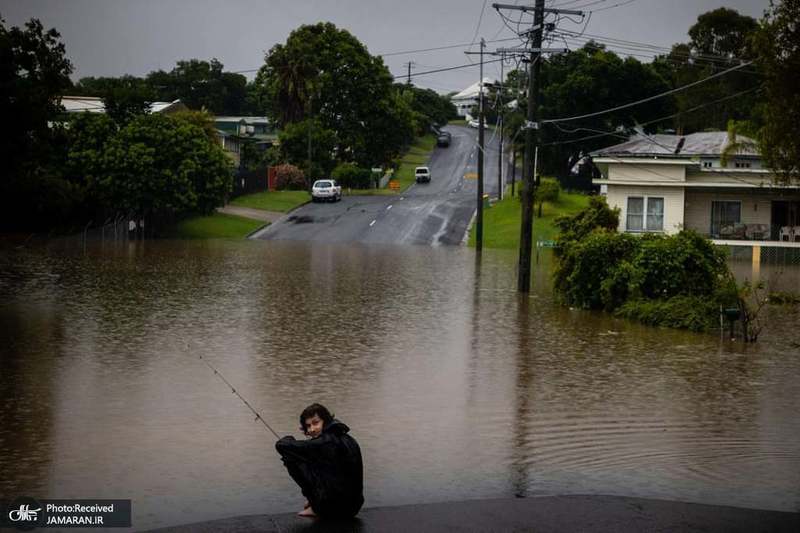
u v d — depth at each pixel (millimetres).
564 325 52844
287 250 107875
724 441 26891
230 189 133375
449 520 18641
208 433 26703
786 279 86875
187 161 124812
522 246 69500
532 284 77875
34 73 95562
